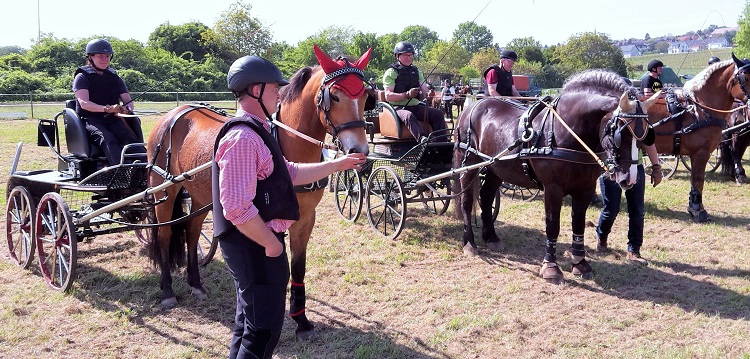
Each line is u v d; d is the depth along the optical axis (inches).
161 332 182.1
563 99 219.1
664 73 957.2
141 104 1143.6
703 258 255.1
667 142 335.0
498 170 250.4
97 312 194.5
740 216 330.6
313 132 168.6
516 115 244.8
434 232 300.8
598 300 210.1
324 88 156.3
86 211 222.1
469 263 252.1
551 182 221.9
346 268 242.1
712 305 203.6
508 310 200.7
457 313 197.8
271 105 118.4
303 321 179.6
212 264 242.8
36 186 229.5
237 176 104.7
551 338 178.4
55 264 214.5
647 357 165.0
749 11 1336.1
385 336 179.8
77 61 1547.7
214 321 191.5
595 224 312.2
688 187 406.9
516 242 281.3
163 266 206.7
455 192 281.9
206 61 1521.9
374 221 321.4
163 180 202.8
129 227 217.5
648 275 235.5
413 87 301.4
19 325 182.4
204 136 186.5
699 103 326.0
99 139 223.5
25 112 1017.5
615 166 194.2
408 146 302.0
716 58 439.5
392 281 228.4
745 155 552.7
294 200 114.0
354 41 2026.3
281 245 111.4
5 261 242.7
